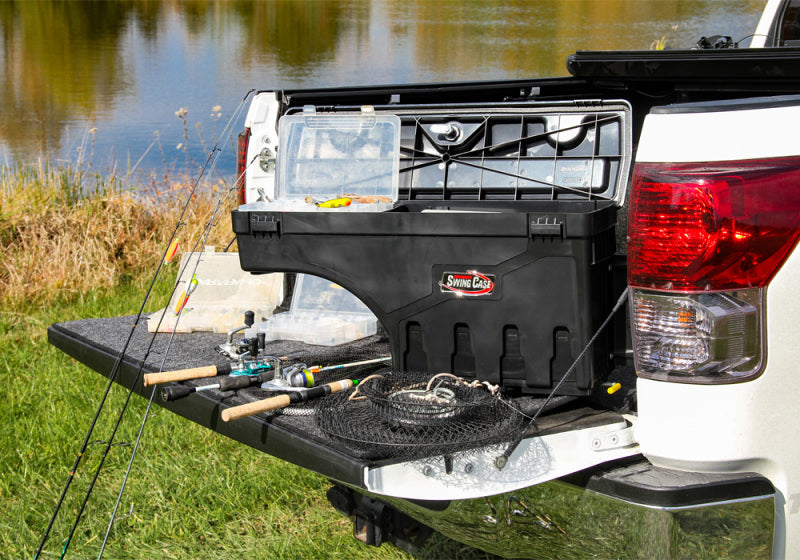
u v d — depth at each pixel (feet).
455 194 9.91
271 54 57.36
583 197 9.29
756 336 6.30
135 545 10.43
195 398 8.09
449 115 9.91
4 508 11.28
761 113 6.34
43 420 13.56
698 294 6.31
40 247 21.04
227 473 11.76
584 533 6.84
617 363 8.10
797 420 6.48
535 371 7.29
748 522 6.53
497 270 7.25
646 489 6.36
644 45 42.98
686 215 6.28
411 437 6.61
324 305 10.84
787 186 6.29
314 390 7.57
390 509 9.29
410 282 7.59
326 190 10.07
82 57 58.49
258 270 8.13
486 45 52.34
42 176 23.57
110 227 21.67
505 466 6.63
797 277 6.35
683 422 6.41
